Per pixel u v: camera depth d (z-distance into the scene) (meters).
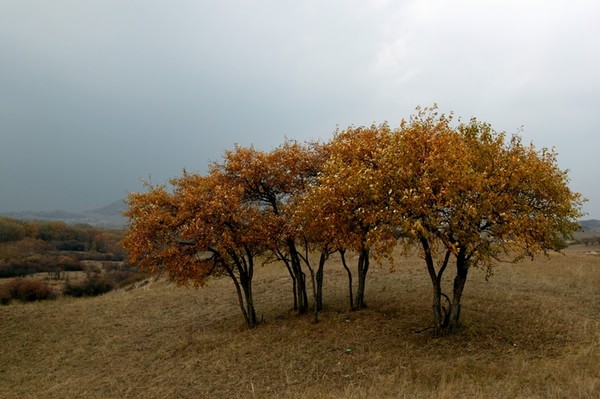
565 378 12.43
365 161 17.62
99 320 29.28
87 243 89.00
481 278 29.48
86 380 19.20
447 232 15.00
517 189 16.25
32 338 26.03
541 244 16.72
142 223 20.11
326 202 16.80
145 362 20.45
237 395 15.11
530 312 20.47
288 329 20.86
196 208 20.19
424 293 24.86
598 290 25.53
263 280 35.91
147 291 38.31
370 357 16.48
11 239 76.69
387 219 14.84
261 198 23.55
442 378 13.28
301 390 14.59
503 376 13.42
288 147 22.73
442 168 14.38
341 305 23.95
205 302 31.80
